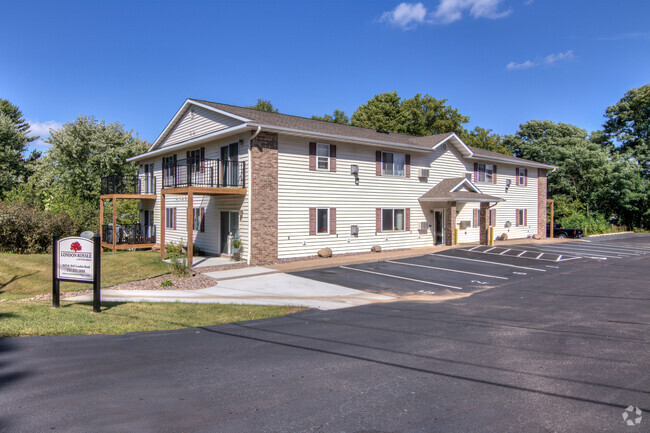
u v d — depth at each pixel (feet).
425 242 83.41
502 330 27.99
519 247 84.99
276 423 14.58
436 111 163.94
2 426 14.10
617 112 168.96
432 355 22.49
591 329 28.14
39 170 117.50
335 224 68.64
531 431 14.08
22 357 21.56
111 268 57.31
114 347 23.63
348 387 17.97
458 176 91.45
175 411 15.44
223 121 65.36
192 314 32.60
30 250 75.15
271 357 22.13
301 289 44.80
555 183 150.41
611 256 72.79
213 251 68.64
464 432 13.99
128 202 101.76
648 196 144.05
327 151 67.82
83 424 14.32
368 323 30.25
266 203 60.44
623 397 16.92
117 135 116.88
